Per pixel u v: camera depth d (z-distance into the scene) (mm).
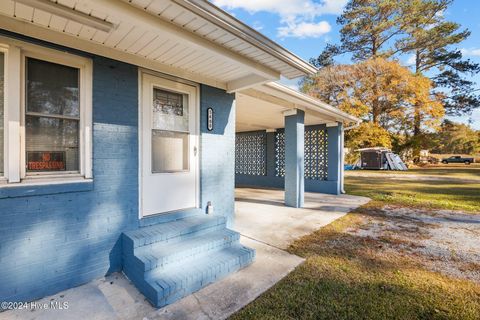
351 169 21453
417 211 6016
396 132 21969
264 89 4734
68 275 2473
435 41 20406
